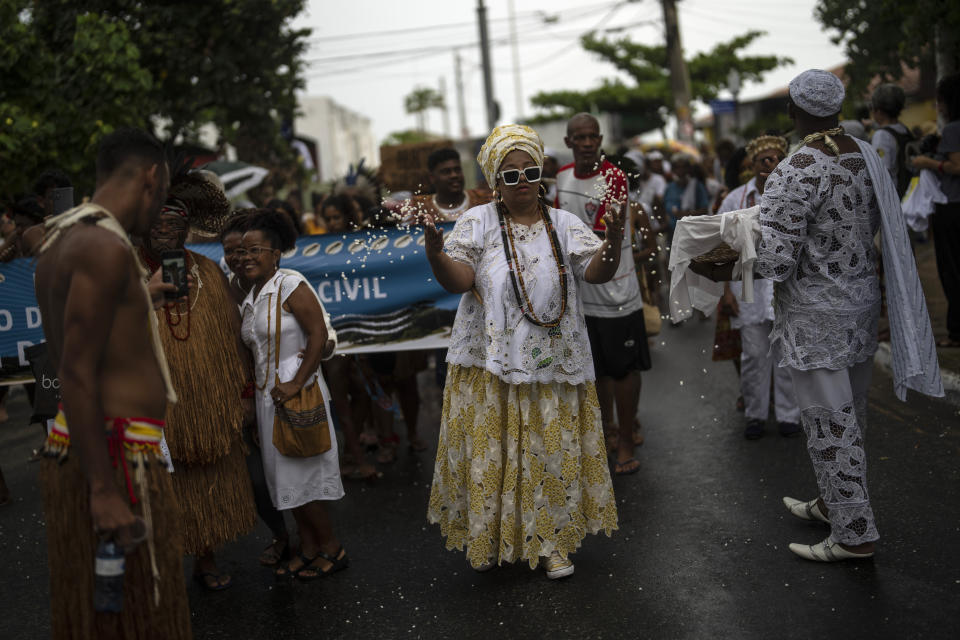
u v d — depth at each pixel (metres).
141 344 2.83
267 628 4.07
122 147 2.85
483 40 28.08
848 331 4.11
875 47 9.88
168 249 4.23
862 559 4.17
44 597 4.59
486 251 4.30
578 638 3.72
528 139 4.25
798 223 4.04
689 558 4.41
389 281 6.18
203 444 4.21
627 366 5.76
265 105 13.21
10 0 9.60
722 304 6.58
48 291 2.76
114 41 9.88
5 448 7.87
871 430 6.11
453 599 4.19
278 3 12.84
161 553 2.88
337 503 5.76
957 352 7.55
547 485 4.30
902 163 7.89
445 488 4.47
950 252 7.69
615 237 4.04
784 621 3.70
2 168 9.28
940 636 3.46
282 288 4.47
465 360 4.32
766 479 5.46
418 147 13.31
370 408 7.03
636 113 41.66
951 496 4.82
